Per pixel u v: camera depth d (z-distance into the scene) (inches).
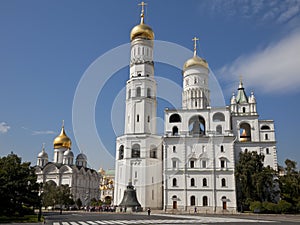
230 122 3496.6
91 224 1598.2
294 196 2952.8
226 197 3186.5
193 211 3186.5
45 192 4188.0
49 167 5142.7
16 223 1653.5
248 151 3346.5
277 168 3289.9
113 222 1731.1
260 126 3481.8
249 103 3649.1
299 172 3095.5
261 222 1724.9
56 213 3041.3
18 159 2284.7
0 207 1950.1
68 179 5000.0
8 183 1999.3
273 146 3346.5
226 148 3312.0
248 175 3046.3
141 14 3850.9
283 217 2304.4
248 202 2984.7
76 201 4776.1
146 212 3029.0
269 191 3097.9
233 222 1723.7
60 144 5428.2
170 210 3213.6
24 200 2092.8
